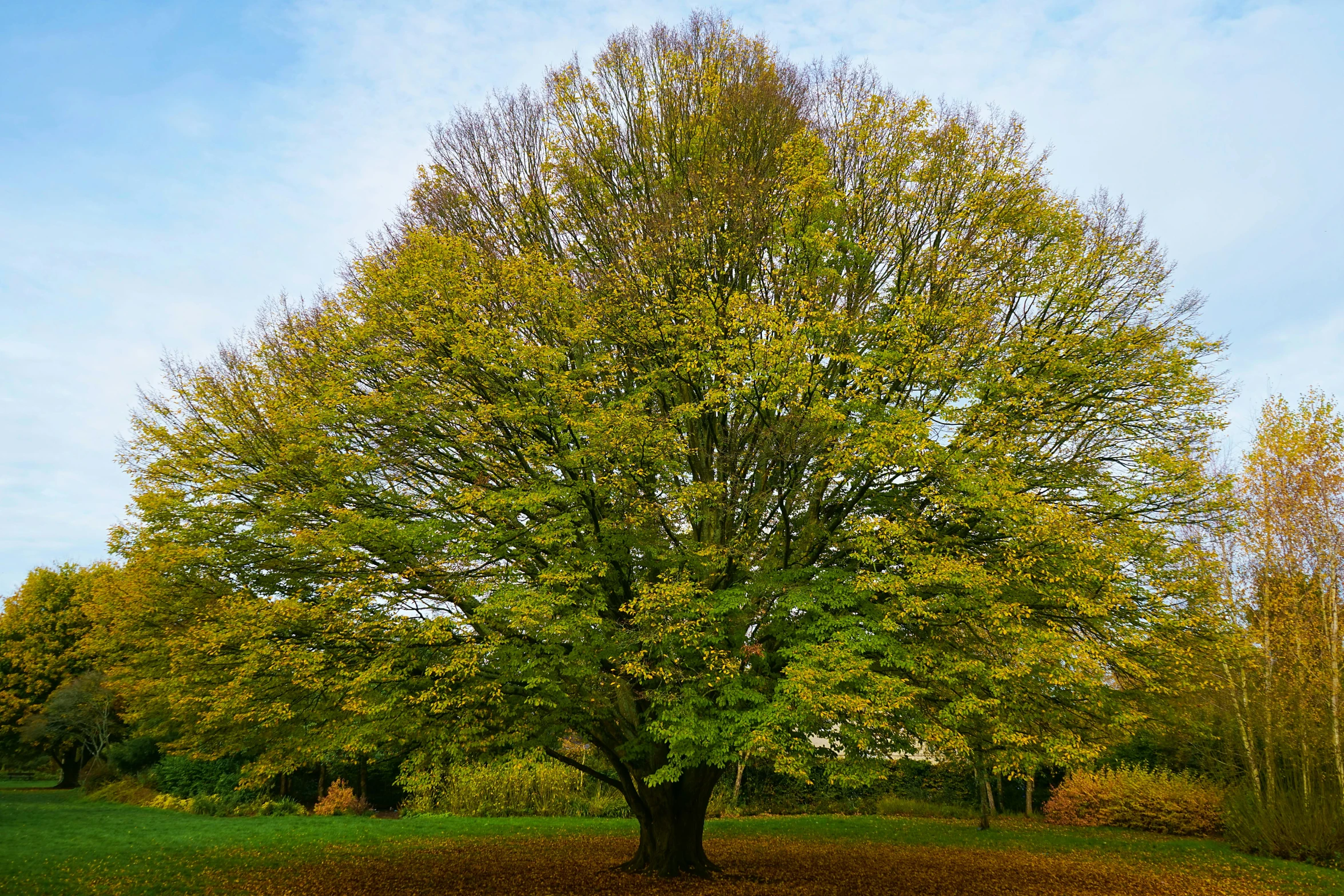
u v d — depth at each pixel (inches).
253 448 516.4
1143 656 482.9
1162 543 508.4
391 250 592.7
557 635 426.9
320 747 445.7
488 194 612.4
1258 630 829.8
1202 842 905.5
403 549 449.1
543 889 558.6
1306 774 804.6
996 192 553.0
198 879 608.4
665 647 466.9
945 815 1179.3
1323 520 822.5
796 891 556.1
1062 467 530.0
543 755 527.8
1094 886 637.9
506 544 470.6
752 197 539.5
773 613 466.9
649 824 613.3
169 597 481.7
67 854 713.0
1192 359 509.7
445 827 940.0
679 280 542.9
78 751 1775.3
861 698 399.5
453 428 500.7
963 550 477.1
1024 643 432.5
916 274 546.3
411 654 448.5
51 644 1712.6
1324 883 669.3
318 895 550.3
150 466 502.3
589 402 514.3
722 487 493.0
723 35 626.5
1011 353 513.0
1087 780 1100.5
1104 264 560.7
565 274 551.2
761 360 460.1
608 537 485.7
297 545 443.2
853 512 521.0
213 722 444.5
